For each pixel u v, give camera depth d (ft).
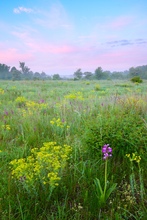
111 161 10.02
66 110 20.48
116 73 441.68
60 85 84.38
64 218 6.48
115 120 11.94
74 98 30.25
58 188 7.89
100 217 6.63
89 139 10.80
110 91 48.67
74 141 12.44
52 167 8.37
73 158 10.29
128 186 7.48
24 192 7.49
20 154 11.02
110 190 7.20
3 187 7.84
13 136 14.57
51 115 19.88
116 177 8.70
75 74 413.39
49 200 7.22
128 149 10.09
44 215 6.69
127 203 7.10
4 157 10.75
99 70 401.29
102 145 10.15
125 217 6.44
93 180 8.27
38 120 17.15
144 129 11.32
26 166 7.29
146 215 6.35
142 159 9.80
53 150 8.95
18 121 17.93
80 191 7.84
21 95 38.86
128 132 10.55
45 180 7.86
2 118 19.19
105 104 20.71
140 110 16.71
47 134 14.78
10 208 6.50
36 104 23.02
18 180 7.83
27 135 13.93
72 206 7.16
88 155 10.49
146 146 10.18
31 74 589.73
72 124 15.90
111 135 10.50
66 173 8.83
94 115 18.04
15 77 425.69
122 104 18.69
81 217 6.62
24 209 6.74
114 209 6.81
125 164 9.62
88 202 7.16
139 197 7.54
